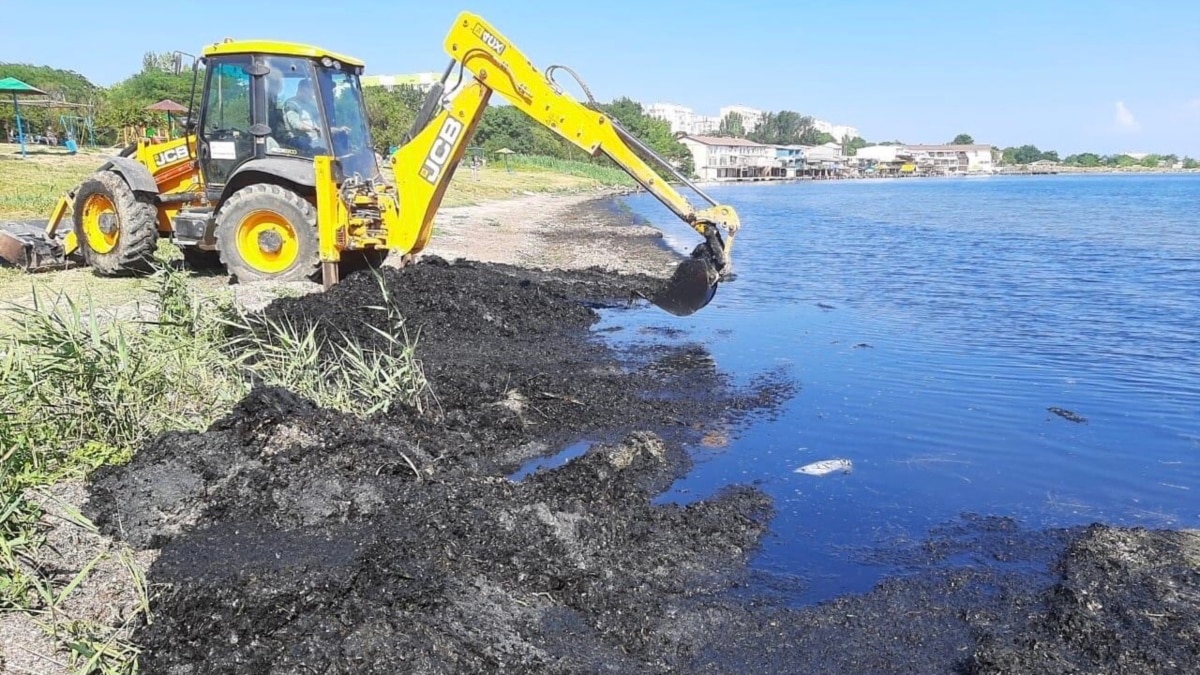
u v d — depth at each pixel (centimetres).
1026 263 1638
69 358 494
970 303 1194
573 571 404
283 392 504
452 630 347
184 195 1126
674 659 358
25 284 1032
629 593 400
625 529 457
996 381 779
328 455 468
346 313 843
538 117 934
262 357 675
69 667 323
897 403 712
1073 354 881
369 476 461
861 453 599
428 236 1057
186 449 449
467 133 980
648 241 2064
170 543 406
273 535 414
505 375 733
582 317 1010
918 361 852
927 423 662
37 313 512
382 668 322
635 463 563
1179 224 2597
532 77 930
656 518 477
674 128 18675
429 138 983
